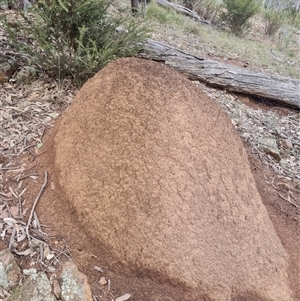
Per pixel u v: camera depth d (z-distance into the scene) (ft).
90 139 7.23
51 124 9.89
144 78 7.12
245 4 28.19
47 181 7.68
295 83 17.72
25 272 6.18
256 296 6.57
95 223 6.68
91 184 6.93
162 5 29.78
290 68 22.86
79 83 12.25
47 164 8.07
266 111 16.44
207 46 22.95
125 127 6.92
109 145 6.97
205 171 6.88
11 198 7.41
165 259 6.27
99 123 7.20
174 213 6.46
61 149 7.75
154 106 6.92
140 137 6.79
